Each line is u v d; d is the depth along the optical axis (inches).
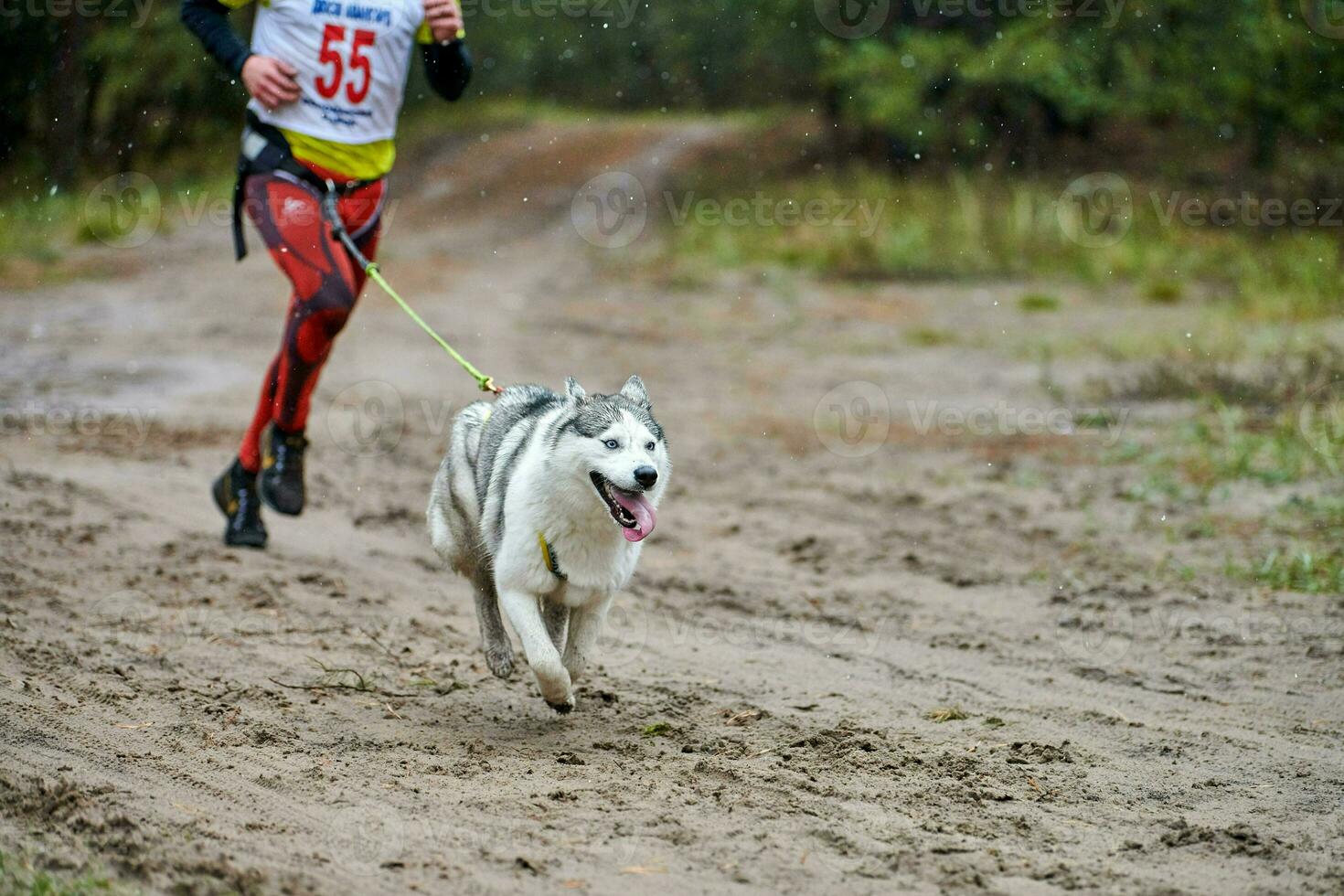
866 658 348.8
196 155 1503.4
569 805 240.7
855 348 890.7
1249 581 419.5
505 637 314.5
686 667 338.0
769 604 398.0
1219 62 1263.5
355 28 370.3
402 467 561.0
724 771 261.3
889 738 286.5
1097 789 259.0
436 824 230.1
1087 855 225.8
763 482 564.7
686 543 467.8
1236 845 230.4
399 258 1301.7
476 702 304.8
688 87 2517.2
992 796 251.8
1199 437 609.6
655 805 241.0
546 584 283.6
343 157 377.4
